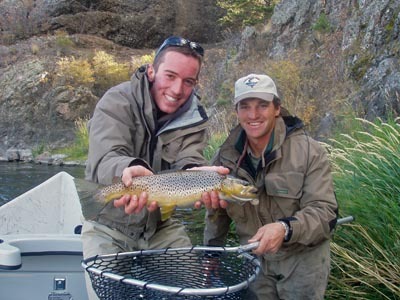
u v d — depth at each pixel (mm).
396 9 6289
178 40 1450
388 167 2342
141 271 1303
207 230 1779
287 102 7105
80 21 13141
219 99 8531
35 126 10594
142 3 13812
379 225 2127
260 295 1645
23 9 13062
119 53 13016
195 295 1043
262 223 1604
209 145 4785
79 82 10953
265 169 1561
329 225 1503
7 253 1626
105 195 1330
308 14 8914
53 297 1793
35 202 2729
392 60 5758
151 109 1467
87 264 1260
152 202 1315
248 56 9547
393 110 4652
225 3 13398
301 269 1571
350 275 2070
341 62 6930
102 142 1418
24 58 11672
